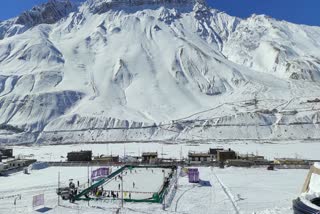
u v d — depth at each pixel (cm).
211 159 9338
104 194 5256
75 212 4416
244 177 6838
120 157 10150
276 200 4872
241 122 17938
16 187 5988
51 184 6184
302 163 8338
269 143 14475
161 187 5831
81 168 8231
